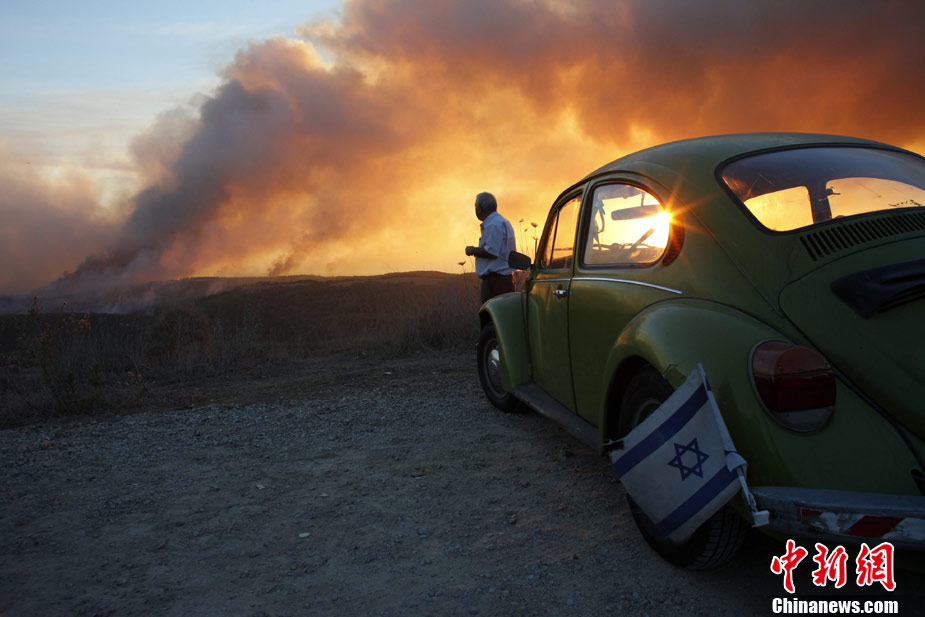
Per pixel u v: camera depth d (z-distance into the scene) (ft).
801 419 6.61
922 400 6.44
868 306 7.02
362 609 8.20
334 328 34.35
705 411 7.04
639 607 7.89
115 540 10.52
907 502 6.08
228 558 9.77
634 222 10.39
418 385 21.39
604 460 13.17
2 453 15.57
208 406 19.74
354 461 14.02
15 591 8.96
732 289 8.09
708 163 9.61
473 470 13.03
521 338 15.12
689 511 7.06
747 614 7.64
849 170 9.12
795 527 6.32
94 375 22.65
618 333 10.09
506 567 9.07
